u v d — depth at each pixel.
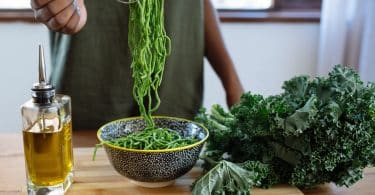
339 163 0.59
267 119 0.59
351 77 0.61
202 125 0.66
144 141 0.60
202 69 1.00
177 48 0.95
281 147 0.60
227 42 1.54
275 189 0.60
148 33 0.57
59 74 0.94
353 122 0.58
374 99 0.59
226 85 0.98
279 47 1.57
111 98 0.94
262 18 1.53
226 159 0.66
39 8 0.59
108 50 0.92
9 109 1.52
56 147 0.56
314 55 1.59
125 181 0.62
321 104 0.58
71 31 0.63
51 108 0.56
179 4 0.93
